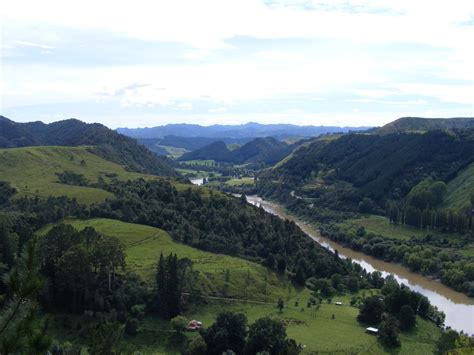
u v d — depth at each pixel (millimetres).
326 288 154000
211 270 145250
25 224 155750
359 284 163125
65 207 184250
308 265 170125
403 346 113000
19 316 22312
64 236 121750
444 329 129000
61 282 114000
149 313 118062
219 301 131000
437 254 197250
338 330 119750
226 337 100750
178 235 172875
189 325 114000
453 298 162750
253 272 151375
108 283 121125
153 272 134125
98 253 118562
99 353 36875
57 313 111000
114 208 191000
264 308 132250
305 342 109938
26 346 22078
